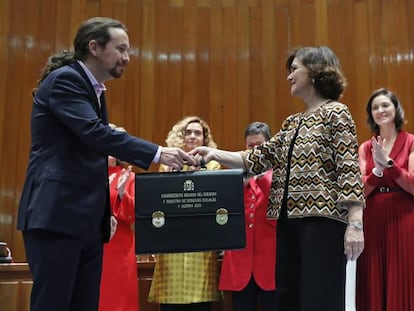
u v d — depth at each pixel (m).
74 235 1.86
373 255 2.70
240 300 2.85
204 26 4.87
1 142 4.50
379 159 2.66
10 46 4.66
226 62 4.82
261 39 4.84
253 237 2.88
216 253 3.05
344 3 4.81
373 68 4.69
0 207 4.41
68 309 1.96
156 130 4.70
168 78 4.78
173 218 1.99
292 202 1.93
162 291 2.92
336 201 1.90
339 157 1.91
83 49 2.08
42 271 1.83
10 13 4.70
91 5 4.80
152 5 4.87
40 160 1.91
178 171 2.07
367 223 2.74
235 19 4.88
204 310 2.97
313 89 2.11
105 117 2.15
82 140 1.92
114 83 4.73
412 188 2.66
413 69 4.62
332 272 1.86
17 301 3.08
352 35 4.76
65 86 1.94
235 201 2.01
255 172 2.19
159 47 4.82
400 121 3.01
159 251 1.97
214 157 2.19
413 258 2.64
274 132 4.70
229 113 4.74
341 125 1.94
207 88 4.77
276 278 1.99
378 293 2.67
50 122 1.93
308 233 1.90
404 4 4.72
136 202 2.00
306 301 1.85
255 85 4.78
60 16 4.76
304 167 1.94
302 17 4.84
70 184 1.88
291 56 2.18
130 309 2.91
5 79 4.60
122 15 4.82
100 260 2.03
